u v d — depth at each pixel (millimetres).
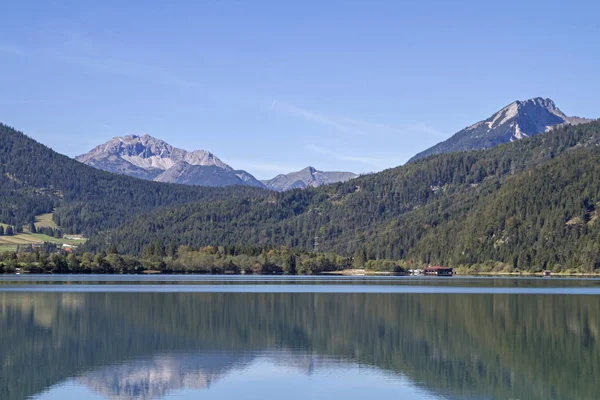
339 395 66938
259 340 98562
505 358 85062
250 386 70125
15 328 109500
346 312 133625
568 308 142875
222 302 154500
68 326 112000
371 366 79938
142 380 72750
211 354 87250
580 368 79188
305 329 109312
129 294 177500
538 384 71625
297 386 70125
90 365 80250
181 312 132750
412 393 67750
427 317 125250
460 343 96062
